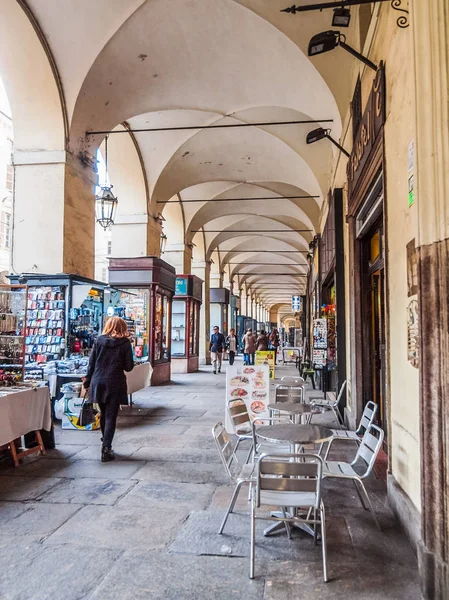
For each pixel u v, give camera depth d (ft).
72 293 26.91
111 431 17.58
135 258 39.75
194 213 57.21
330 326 33.50
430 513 8.82
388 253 13.84
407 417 11.63
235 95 30.58
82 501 13.32
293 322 270.67
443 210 8.87
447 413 8.48
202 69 28.22
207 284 71.97
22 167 28.37
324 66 23.97
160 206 45.27
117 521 11.93
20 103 27.86
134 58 27.12
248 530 11.45
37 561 9.86
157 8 23.97
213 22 24.50
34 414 17.80
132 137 39.40
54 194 27.99
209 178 46.62
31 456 18.03
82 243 30.04
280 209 58.85
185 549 10.42
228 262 96.02
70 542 10.75
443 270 8.72
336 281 27.84
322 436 11.50
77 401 22.74
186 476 15.61
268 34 24.13
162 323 43.29
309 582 9.11
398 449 12.66
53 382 23.71
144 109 31.78
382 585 9.04
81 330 28.07
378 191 17.02
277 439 11.19
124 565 9.70
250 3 22.86
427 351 9.17
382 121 14.16
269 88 28.55
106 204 32.07
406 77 11.51
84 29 25.38
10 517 12.17
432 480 8.86
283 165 42.16
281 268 113.29
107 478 15.38
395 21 12.60
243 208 59.62
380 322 19.35
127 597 8.54
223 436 12.75
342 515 12.47
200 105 32.09
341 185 28.12
